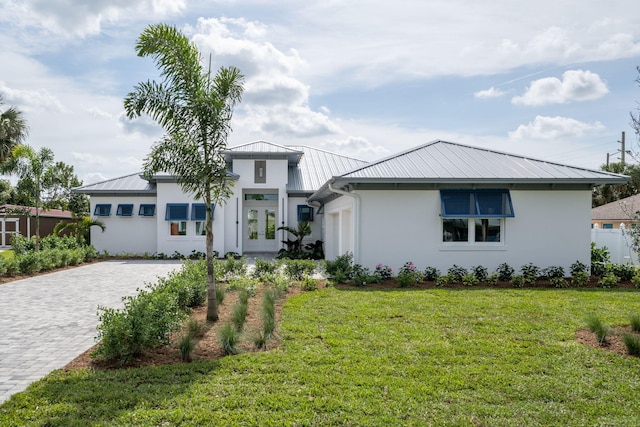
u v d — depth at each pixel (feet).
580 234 46.50
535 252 46.50
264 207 86.48
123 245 79.61
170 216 75.25
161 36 25.71
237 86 28.53
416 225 46.06
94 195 79.97
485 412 14.30
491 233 46.85
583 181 44.37
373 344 21.50
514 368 18.29
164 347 21.36
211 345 21.94
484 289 38.32
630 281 42.78
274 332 23.70
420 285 40.88
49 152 65.31
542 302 32.12
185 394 15.51
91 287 43.21
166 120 26.78
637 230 34.96
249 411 14.23
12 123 92.17
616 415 14.20
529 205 46.37
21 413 14.06
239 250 78.89
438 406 14.69
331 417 13.85
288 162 89.71
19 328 26.35
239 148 81.61
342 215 57.62
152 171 27.58
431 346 21.21
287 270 44.01
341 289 38.70
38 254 56.13
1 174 64.34
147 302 21.67
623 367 18.51
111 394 15.46
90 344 22.82
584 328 24.73
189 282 31.27
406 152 53.06
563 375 17.58
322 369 17.98
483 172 46.06
